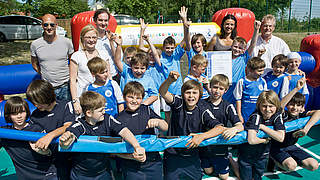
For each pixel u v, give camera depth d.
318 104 5.11
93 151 2.50
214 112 3.08
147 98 3.73
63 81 4.21
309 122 3.16
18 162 2.72
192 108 2.94
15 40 17.72
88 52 3.60
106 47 4.09
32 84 2.65
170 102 2.91
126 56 3.99
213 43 4.93
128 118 2.83
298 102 3.36
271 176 3.54
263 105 2.89
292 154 3.48
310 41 5.43
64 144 2.38
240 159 3.17
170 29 6.11
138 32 5.94
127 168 2.75
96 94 2.55
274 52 4.73
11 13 26.17
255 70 3.67
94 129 2.61
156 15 28.02
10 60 11.91
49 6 25.48
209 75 4.34
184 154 2.90
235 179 3.42
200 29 6.13
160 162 2.82
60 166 2.84
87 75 3.54
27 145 2.62
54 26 3.92
